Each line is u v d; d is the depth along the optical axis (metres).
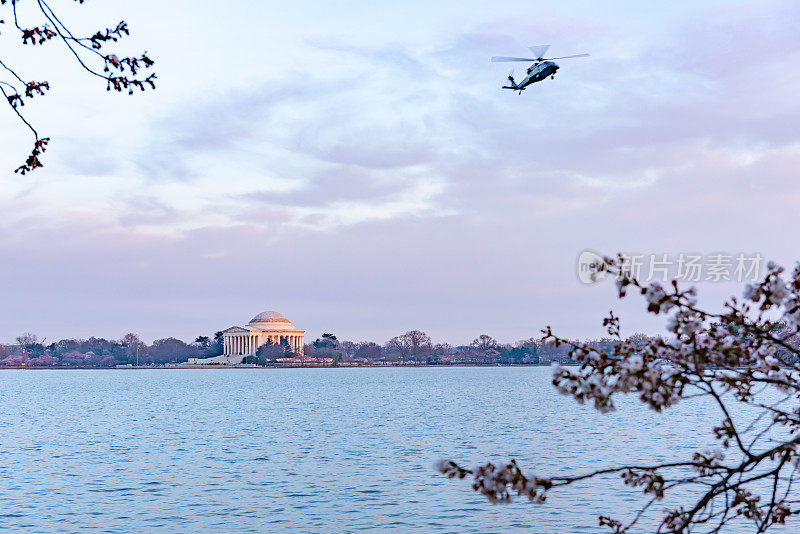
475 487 13.02
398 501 57.38
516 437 101.00
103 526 50.69
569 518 50.59
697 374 13.39
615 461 76.50
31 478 69.31
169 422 131.38
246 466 75.94
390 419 134.00
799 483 53.47
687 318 13.17
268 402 188.12
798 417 16.16
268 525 50.88
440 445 92.56
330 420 132.75
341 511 54.47
